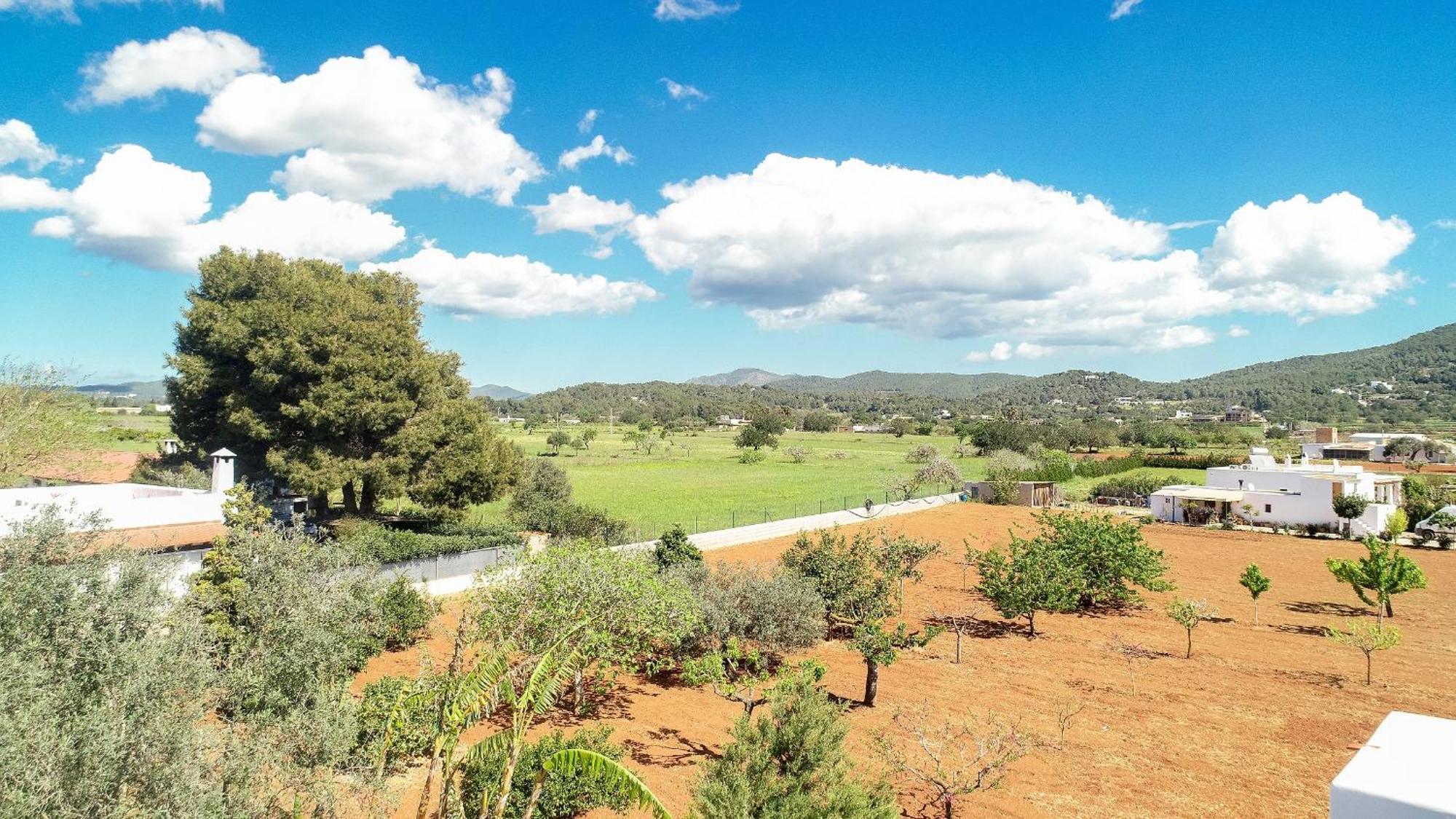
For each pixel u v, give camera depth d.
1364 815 8.57
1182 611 25.75
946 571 38.97
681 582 20.91
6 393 32.00
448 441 39.16
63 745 7.44
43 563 11.38
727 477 91.94
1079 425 154.75
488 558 34.31
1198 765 16.50
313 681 11.45
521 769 12.90
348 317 37.44
